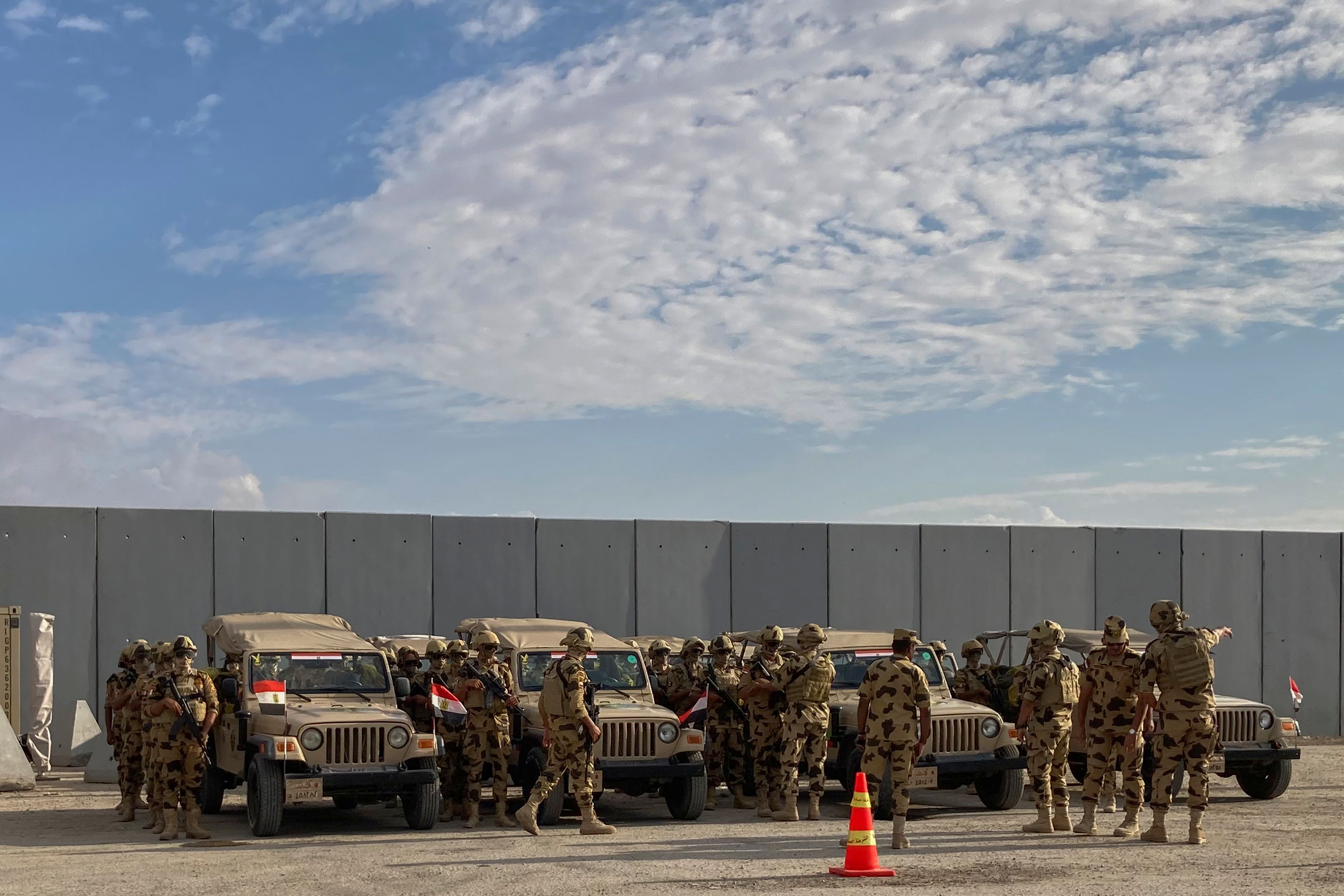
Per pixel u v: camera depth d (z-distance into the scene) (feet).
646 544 84.94
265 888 32.42
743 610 86.48
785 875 33.35
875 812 39.24
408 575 80.18
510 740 46.85
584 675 42.52
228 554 76.95
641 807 52.47
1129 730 41.24
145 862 37.14
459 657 47.42
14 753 60.64
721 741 51.60
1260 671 95.45
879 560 89.25
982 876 32.83
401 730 43.96
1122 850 37.60
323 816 49.24
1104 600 93.40
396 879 33.42
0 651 64.95
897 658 38.91
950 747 48.24
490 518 82.07
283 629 50.06
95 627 74.02
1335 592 97.60
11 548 72.90
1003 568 91.61
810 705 46.26
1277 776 53.31
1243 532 96.27
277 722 43.39
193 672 43.11
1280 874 33.01
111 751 64.28
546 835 42.57
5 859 38.27
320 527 78.84
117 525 75.00
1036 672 41.50
